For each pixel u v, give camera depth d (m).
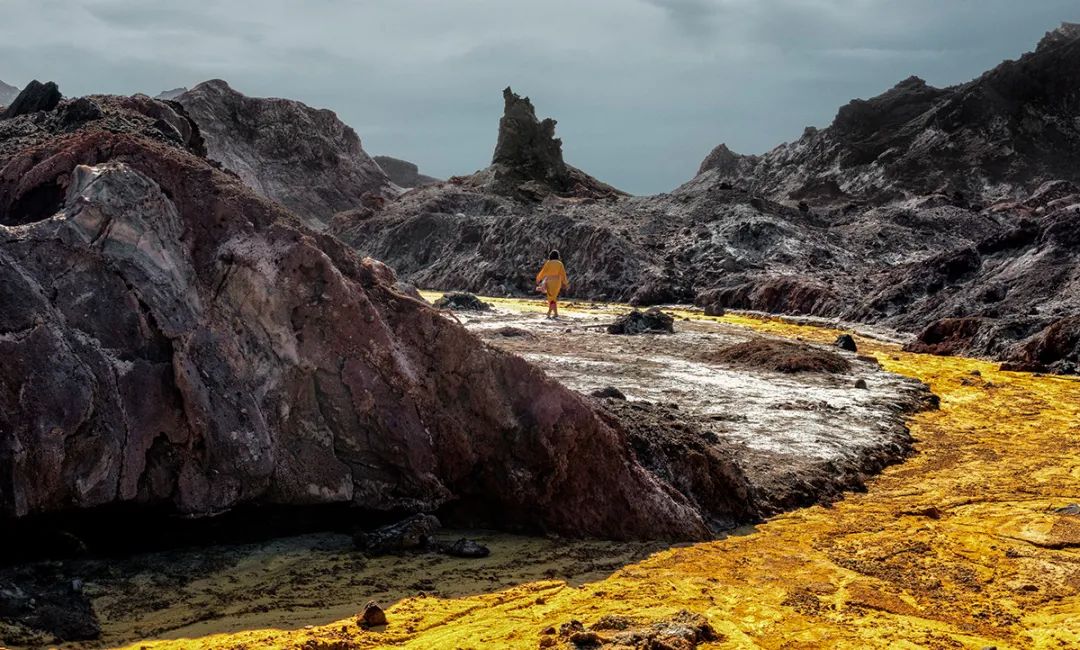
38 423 6.18
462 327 8.08
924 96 88.81
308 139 83.81
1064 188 51.22
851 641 5.54
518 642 5.46
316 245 7.80
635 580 6.63
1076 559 7.12
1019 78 81.56
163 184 7.78
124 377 6.71
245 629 5.62
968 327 20.36
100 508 6.45
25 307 6.52
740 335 20.53
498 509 7.88
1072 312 20.50
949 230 44.94
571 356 15.38
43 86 12.62
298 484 7.14
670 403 11.68
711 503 8.26
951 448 11.12
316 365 7.42
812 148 87.88
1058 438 11.59
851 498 9.11
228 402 7.01
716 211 45.12
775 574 6.79
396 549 7.17
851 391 13.67
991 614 6.04
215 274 7.46
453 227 47.22
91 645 5.36
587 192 61.84
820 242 39.19
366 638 5.52
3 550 6.34
